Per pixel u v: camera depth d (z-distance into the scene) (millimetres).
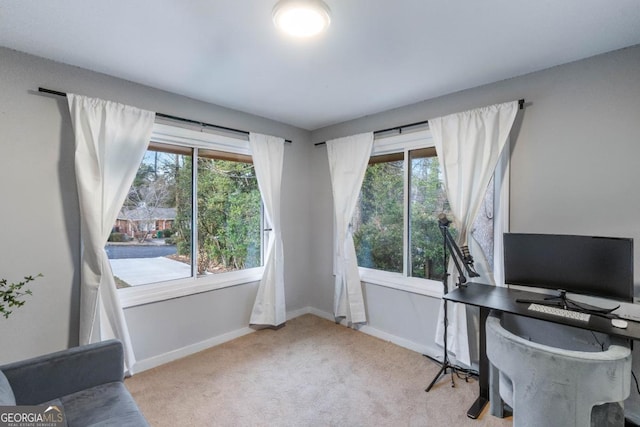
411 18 1631
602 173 1994
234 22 1676
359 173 3271
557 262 1960
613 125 1957
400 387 2299
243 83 2502
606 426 1533
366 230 3424
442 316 2656
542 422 1483
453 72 2279
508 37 1818
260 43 1896
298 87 2580
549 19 1638
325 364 2633
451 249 2391
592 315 1772
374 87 2566
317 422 1927
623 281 1726
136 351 2520
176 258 2854
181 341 2781
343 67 2211
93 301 2186
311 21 1535
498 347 1675
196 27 1726
